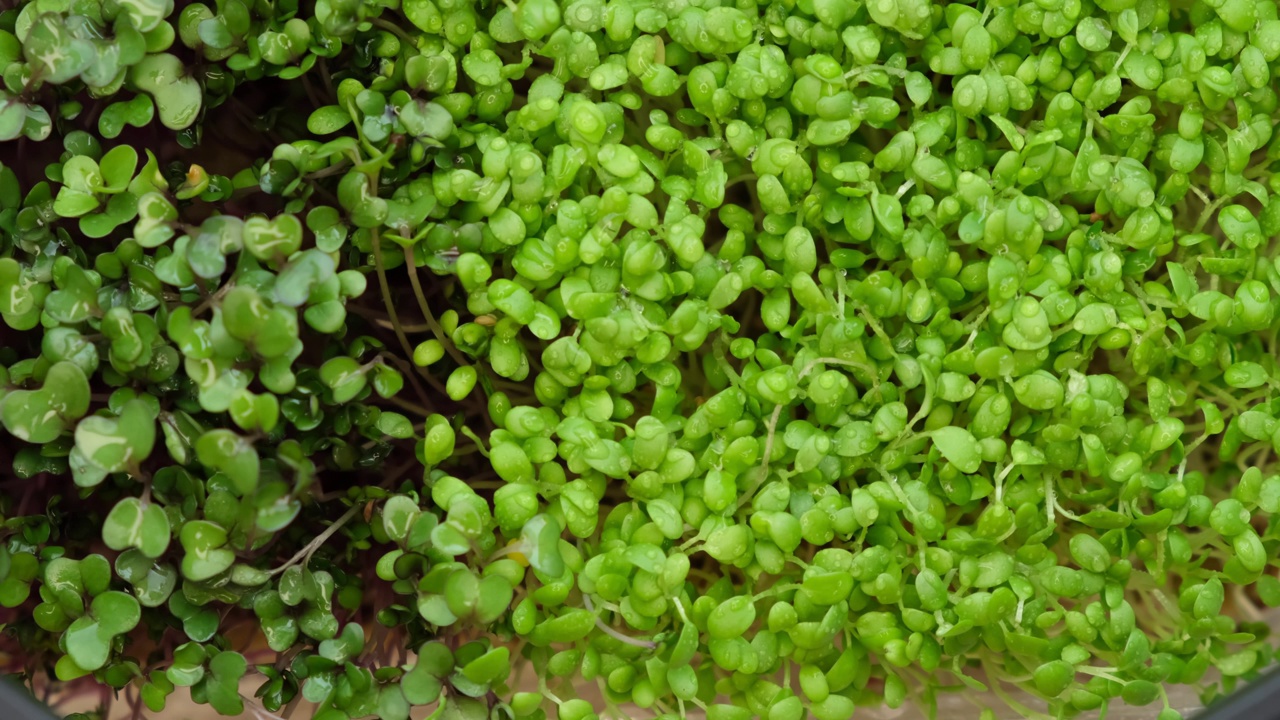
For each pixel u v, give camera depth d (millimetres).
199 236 307
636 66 322
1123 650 322
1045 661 324
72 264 315
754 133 327
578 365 320
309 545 321
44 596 319
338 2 314
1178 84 323
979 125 327
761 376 319
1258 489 323
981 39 320
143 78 316
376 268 328
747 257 327
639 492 322
